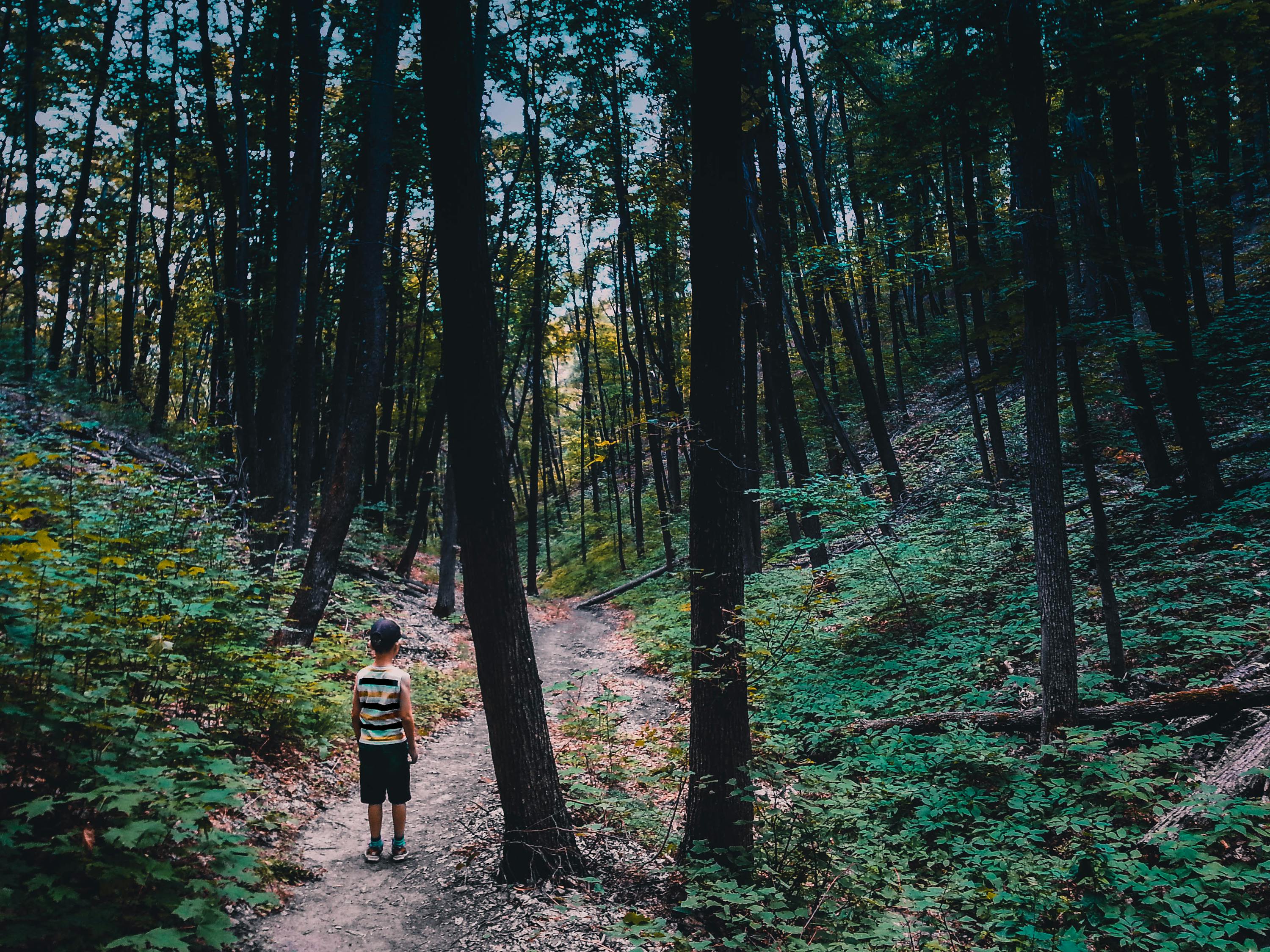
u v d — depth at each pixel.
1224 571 8.20
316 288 14.62
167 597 5.28
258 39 14.11
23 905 3.17
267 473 10.95
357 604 11.52
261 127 16.58
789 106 14.78
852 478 10.12
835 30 13.23
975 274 7.62
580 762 7.30
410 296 23.77
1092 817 5.27
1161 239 11.09
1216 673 6.66
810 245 14.78
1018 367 8.08
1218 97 12.49
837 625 10.77
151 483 6.40
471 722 9.47
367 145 10.04
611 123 17.77
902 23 8.08
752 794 4.98
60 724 3.93
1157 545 9.60
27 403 11.77
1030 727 6.75
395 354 21.12
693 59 5.29
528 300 24.00
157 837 3.47
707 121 5.20
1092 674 6.99
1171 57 7.06
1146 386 11.63
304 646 8.50
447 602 15.95
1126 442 13.33
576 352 39.16
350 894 4.72
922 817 5.63
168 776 3.88
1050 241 6.83
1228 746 5.64
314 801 5.95
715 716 5.18
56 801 3.75
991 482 14.12
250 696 6.29
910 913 4.80
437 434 19.50
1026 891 4.62
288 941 4.06
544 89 17.14
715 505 5.23
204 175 17.58
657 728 8.91
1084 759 5.92
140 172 18.33
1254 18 6.62
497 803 6.42
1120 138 10.12
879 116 9.80
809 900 4.71
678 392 18.59
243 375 12.52
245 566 8.63
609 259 23.94
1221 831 4.65
